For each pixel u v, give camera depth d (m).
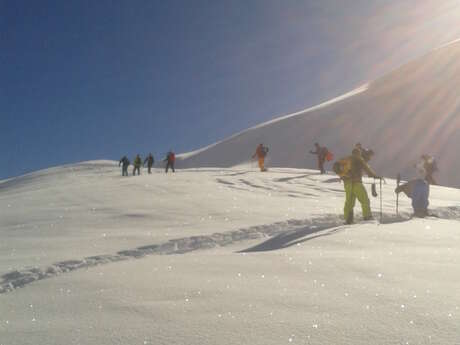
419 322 2.42
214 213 9.08
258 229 7.51
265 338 2.26
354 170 8.36
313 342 2.19
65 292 3.35
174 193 13.29
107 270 4.07
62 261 4.96
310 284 3.30
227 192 13.43
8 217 9.45
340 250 4.89
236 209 9.59
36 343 2.29
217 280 3.51
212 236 6.72
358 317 2.52
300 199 11.77
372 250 4.82
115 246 5.93
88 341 2.28
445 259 4.15
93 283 3.56
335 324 2.42
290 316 2.57
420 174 9.26
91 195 13.15
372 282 3.31
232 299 2.95
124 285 3.44
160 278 3.64
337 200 11.91
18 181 48.75
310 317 2.54
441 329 2.31
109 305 2.92
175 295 3.09
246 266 4.01
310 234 6.44
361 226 6.89
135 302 2.96
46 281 3.74
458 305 2.70
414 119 69.50
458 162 55.75
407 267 3.79
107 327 2.48
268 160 71.94
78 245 6.02
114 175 34.53
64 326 2.54
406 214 9.39
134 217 8.79
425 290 3.05
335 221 8.52
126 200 11.73
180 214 9.02
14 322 2.68
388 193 14.04
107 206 10.45
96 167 53.31
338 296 2.96
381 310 2.63
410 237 5.64
